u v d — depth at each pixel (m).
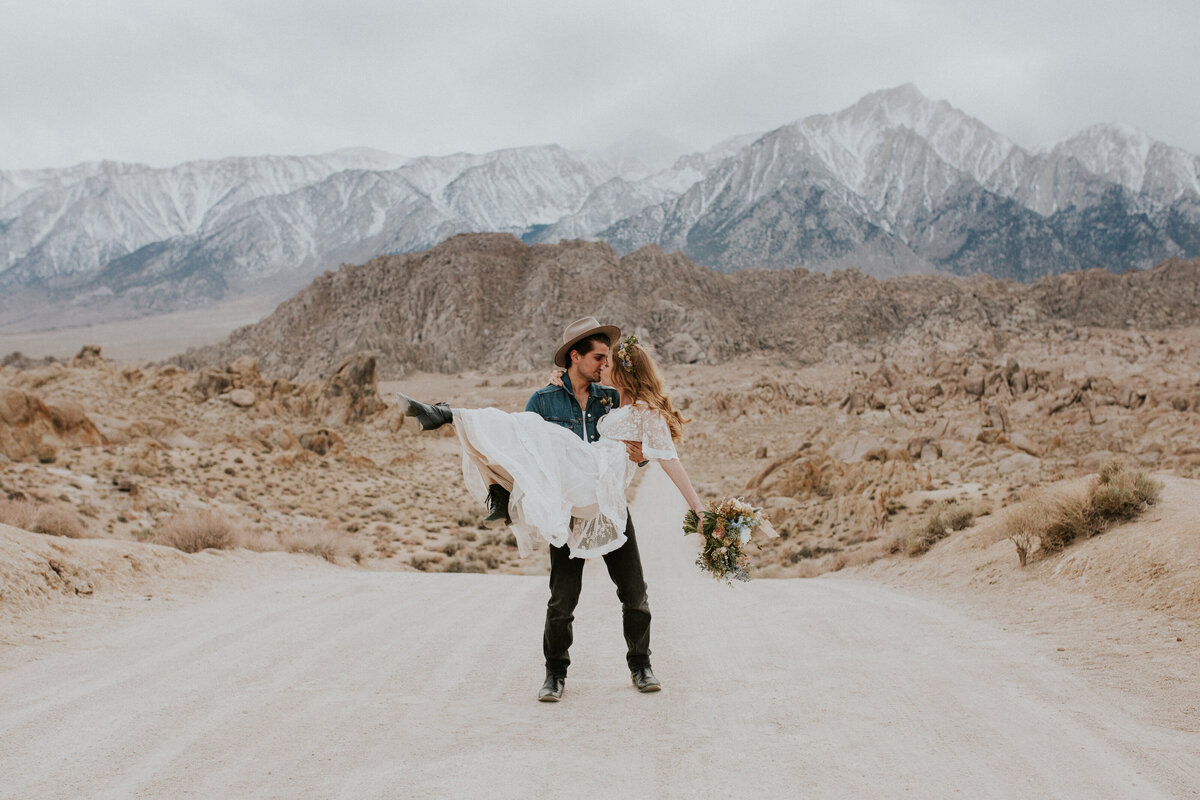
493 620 7.38
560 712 4.50
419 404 4.25
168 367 73.62
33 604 7.74
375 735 4.07
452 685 5.05
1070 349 176.62
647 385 4.75
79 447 36.16
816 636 6.86
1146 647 6.33
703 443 90.69
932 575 13.62
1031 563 11.62
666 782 3.50
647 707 4.60
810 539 31.06
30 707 4.59
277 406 73.31
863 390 113.81
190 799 3.30
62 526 16.19
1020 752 3.88
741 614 8.12
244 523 27.12
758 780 3.52
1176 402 72.81
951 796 3.37
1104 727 4.30
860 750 3.89
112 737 4.04
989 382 102.25
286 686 5.01
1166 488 13.12
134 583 9.47
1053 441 59.81
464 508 42.94
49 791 3.38
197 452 43.94
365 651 5.99
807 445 72.62
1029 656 6.10
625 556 4.92
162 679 5.21
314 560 16.47
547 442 4.54
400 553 27.42
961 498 31.58
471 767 3.64
